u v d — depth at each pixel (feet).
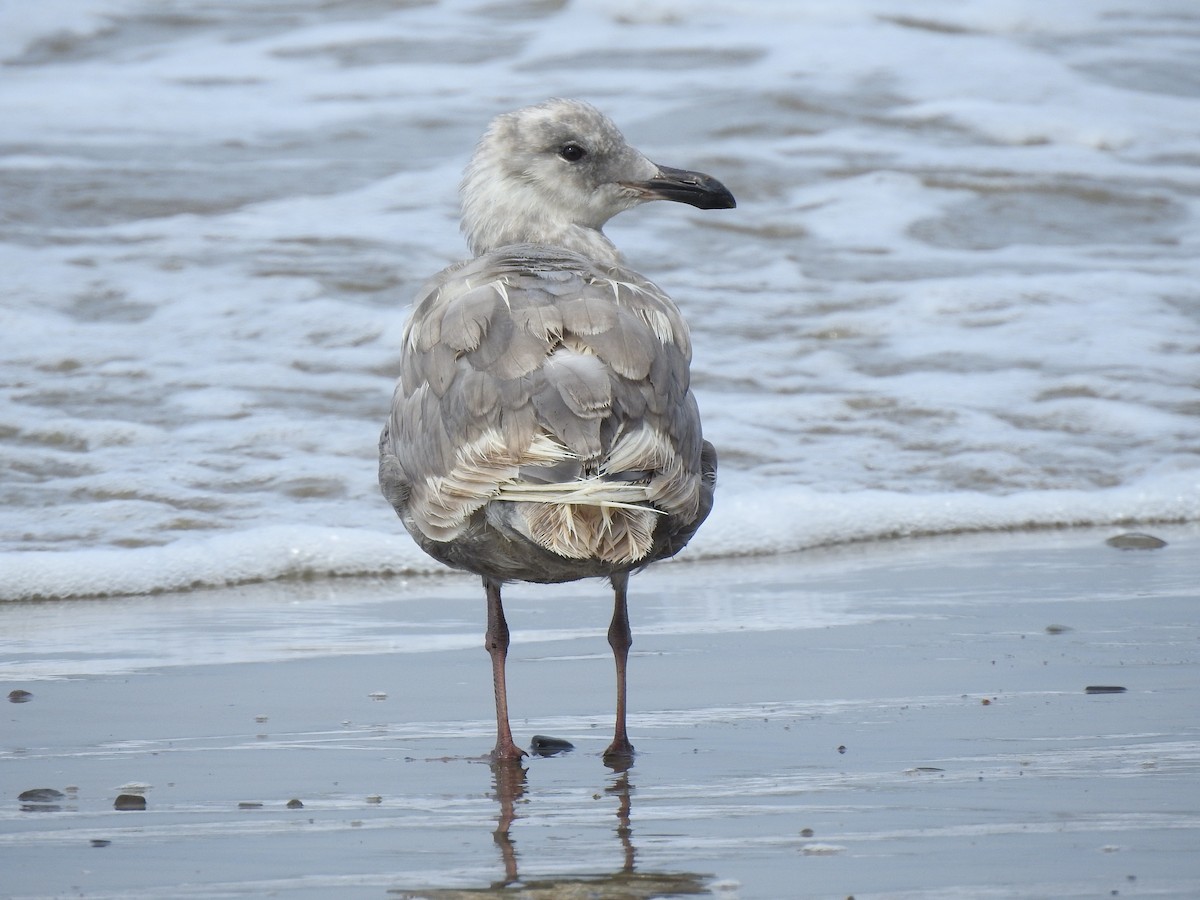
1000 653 33.58
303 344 60.54
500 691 27.78
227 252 70.69
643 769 26.27
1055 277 69.56
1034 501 48.01
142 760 27.14
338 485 47.85
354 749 27.86
